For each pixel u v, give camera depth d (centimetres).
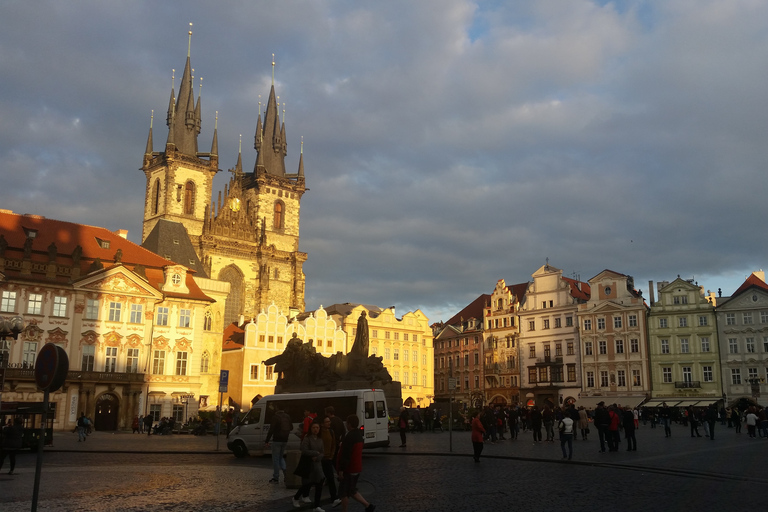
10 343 7600
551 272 12688
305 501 2030
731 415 7325
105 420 8144
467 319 14638
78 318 8106
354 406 3622
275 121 17325
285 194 16850
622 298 11625
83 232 9062
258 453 3959
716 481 2386
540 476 2606
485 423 4659
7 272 7725
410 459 3444
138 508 1911
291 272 15950
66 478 2648
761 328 10512
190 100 16012
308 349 5762
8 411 4322
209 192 15650
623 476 2573
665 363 11112
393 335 13712
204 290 11338
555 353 12369
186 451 4156
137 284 8575
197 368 8981
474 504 1941
